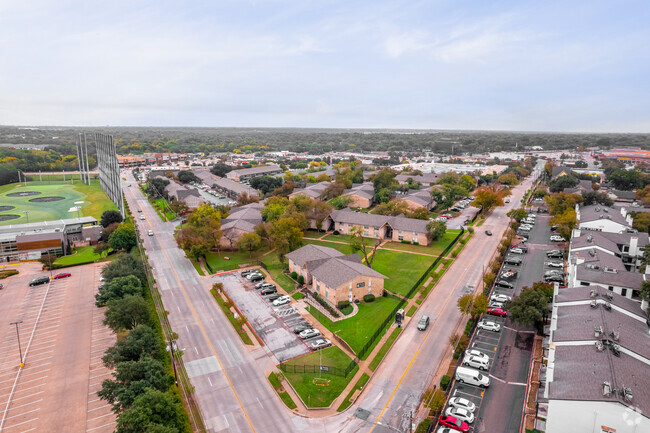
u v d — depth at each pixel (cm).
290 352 6944
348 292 8544
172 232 14862
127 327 7306
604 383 4444
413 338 7325
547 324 7556
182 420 5069
